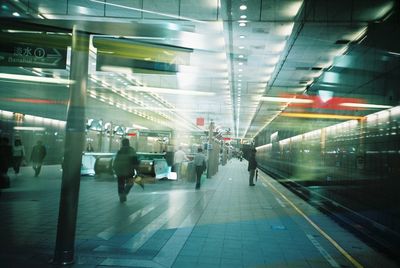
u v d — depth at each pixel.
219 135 30.50
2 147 12.37
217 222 8.26
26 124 26.48
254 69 19.55
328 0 10.58
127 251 5.68
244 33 13.68
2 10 10.91
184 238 6.63
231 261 5.37
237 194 14.12
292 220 8.98
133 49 7.45
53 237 6.28
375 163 9.24
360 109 10.74
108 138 34.97
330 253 6.06
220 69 20.38
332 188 13.53
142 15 11.77
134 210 9.40
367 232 8.02
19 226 7.07
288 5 11.05
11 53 6.54
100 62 7.32
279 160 31.28
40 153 17.00
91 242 6.16
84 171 18.86
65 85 22.69
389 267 5.48
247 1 10.97
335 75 14.06
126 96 29.00
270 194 14.70
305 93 20.91
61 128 30.81
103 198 11.46
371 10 10.62
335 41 13.92
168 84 25.44
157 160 18.56
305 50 15.45
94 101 31.08
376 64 9.62
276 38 14.20
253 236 7.02
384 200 8.45
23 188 12.77
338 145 13.06
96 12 11.69
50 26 6.05
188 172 18.55
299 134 21.77
